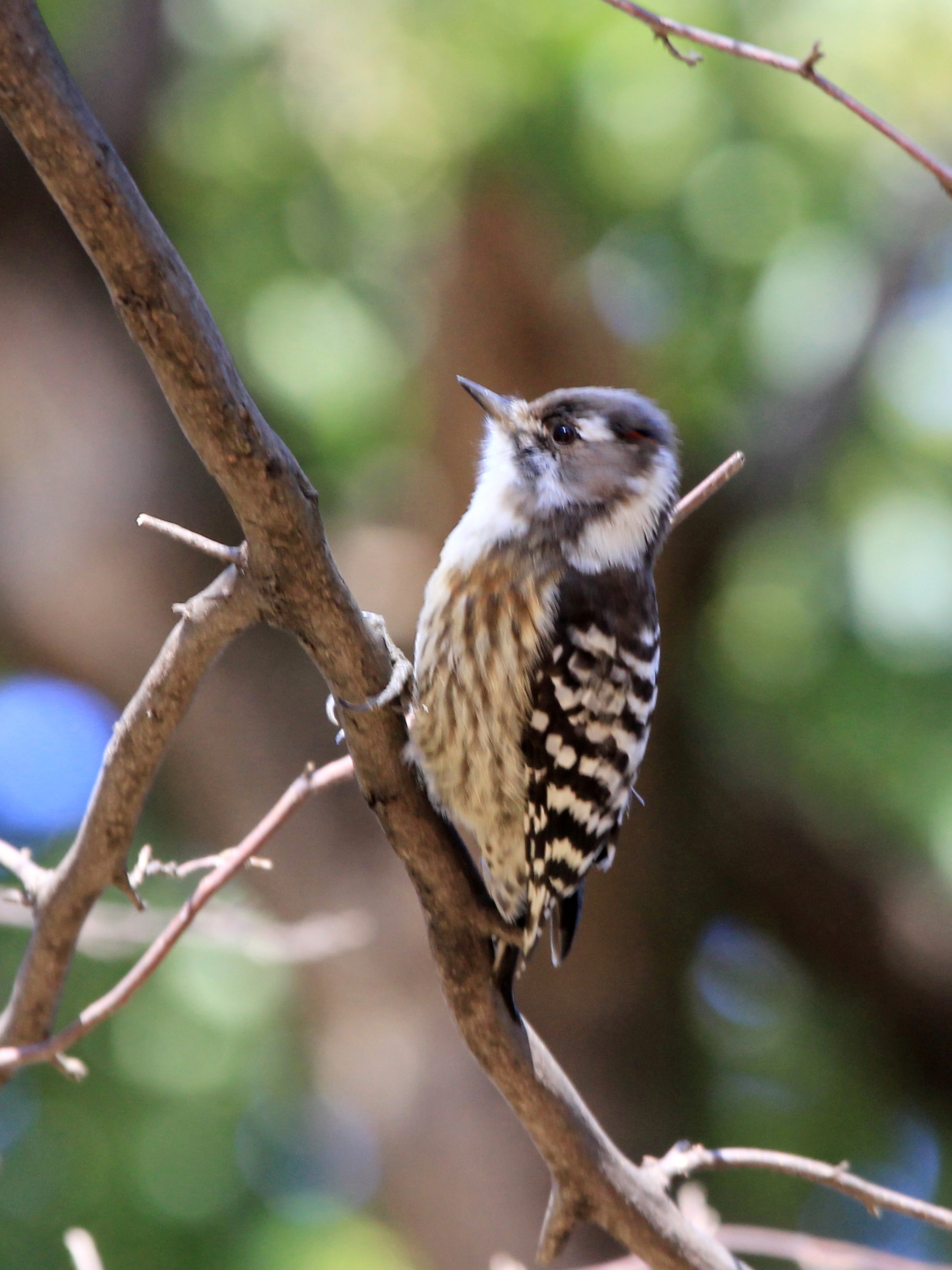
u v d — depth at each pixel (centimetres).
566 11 1084
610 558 662
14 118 391
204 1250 1280
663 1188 541
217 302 1218
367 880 1270
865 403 1316
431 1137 1244
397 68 1109
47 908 552
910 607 1212
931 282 1338
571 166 1119
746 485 1297
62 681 1391
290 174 1197
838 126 1162
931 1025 1373
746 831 1362
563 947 699
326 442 1240
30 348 1264
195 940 813
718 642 1329
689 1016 1391
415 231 1196
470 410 1165
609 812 661
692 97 1112
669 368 1215
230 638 489
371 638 495
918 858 1316
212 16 1181
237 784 1278
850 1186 525
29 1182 1289
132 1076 1311
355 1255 1283
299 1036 1359
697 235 1184
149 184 1231
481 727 637
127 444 1270
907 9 1116
